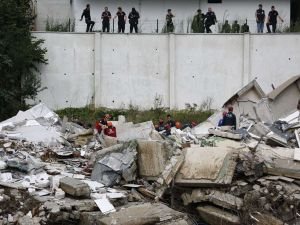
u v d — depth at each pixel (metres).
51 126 23.06
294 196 13.39
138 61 32.66
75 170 15.87
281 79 32.41
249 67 32.38
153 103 32.62
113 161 14.75
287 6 34.66
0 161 15.40
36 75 32.16
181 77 32.72
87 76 32.66
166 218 12.25
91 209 12.51
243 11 34.69
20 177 14.59
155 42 32.66
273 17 32.88
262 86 32.47
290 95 25.33
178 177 14.24
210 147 14.98
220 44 32.53
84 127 26.33
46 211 12.15
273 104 24.77
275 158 15.39
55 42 32.38
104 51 32.62
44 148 19.19
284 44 32.31
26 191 13.31
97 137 20.64
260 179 14.20
